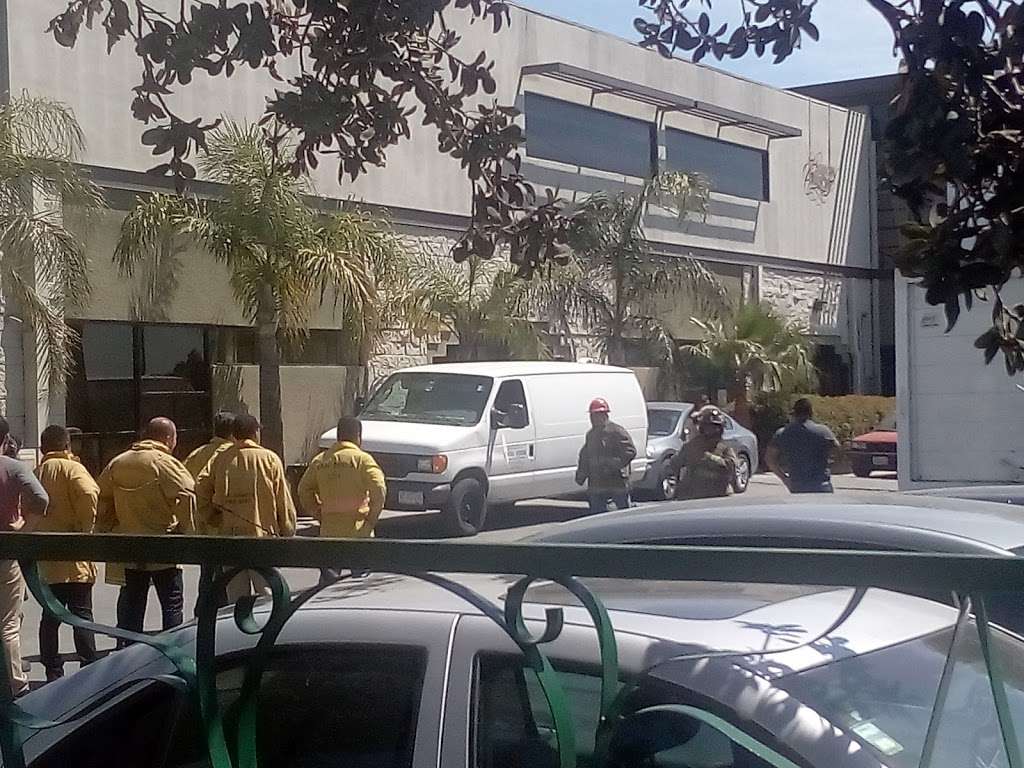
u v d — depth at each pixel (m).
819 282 34.34
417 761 2.82
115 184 17.56
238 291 17.47
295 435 18.88
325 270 16.81
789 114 32.78
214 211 16.75
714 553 2.23
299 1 4.43
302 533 16.66
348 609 3.20
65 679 3.60
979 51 3.35
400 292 19.19
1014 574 2.08
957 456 11.73
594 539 5.03
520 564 2.38
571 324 24.20
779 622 3.05
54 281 14.77
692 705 2.66
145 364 18.03
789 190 32.97
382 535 16.56
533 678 2.85
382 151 4.73
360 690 3.04
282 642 3.16
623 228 24.50
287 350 19.64
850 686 2.80
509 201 4.74
